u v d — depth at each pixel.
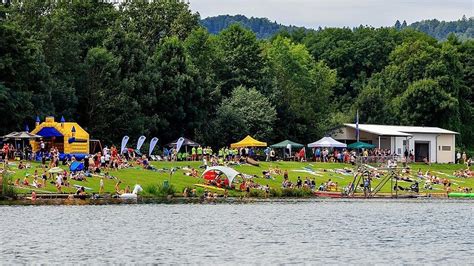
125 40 177.38
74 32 180.88
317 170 158.00
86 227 87.25
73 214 98.75
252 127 188.75
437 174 173.12
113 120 169.12
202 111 182.75
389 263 67.50
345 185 149.38
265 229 89.25
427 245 78.56
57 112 164.38
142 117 170.50
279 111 198.00
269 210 111.62
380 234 86.69
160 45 189.75
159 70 179.38
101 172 127.88
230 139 186.12
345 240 81.12
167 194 126.69
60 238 78.69
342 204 126.12
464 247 77.44
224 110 185.88
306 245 77.06
